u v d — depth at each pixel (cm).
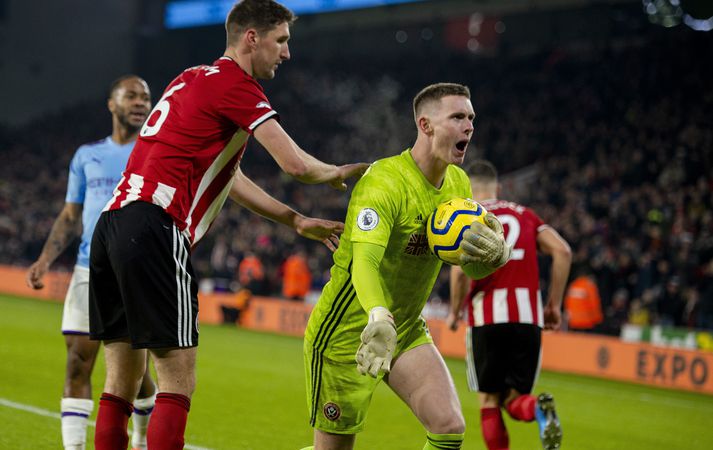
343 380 428
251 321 1922
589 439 819
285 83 3534
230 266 2236
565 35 3050
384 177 399
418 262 416
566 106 2723
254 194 444
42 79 3866
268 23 400
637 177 2167
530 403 563
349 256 408
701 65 2569
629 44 2908
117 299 407
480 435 793
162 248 382
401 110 3161
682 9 2673
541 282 1723
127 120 568
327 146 3131
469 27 3256
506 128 2731
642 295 1642
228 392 973
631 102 2586
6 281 2458
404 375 416
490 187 639
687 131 2255
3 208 3006
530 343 591
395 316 424
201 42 3831
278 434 738
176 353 389
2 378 947
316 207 2477
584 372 1382
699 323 1530
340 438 440
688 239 1723
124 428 412
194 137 389
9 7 3781
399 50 3447
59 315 1814
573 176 2256
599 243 1781
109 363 420
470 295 607
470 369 605
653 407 1038
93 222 551
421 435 769
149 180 388
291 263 1916
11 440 635
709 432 883
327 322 423
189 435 710
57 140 3503
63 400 524
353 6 3033
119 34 4025
